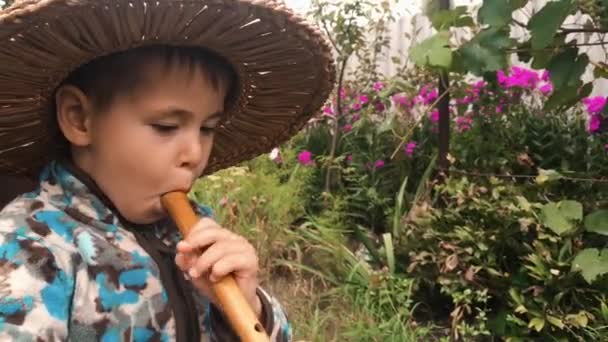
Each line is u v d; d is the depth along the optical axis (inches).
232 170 139.6
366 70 187.6
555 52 86.7
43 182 36.2
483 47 87.7
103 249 33.9
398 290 106.3
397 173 152.9
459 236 105.3
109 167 34.8
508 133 134.7
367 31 182.2
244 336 31.0
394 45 207.3
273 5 34.0
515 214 103.1
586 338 95.6
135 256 34.9
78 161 36.2
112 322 33.2
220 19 33.4
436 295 112.8
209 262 32.4
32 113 37.5
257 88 43.1
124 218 35.8
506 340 97.9
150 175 34.3
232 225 118.3
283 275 118.6
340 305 105.8
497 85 138.0
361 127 164.6
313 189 159.6
